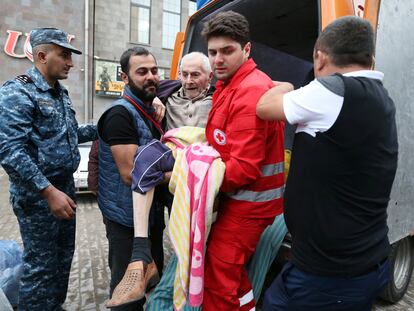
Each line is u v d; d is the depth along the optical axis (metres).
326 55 1.39
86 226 4.68
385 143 1.32
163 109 2.19
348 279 1.33
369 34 1.36
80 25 12.15
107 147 2.04
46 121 2.04
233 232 1.64
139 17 13.45
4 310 1.87
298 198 1.37
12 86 1.95
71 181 2.30
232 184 1.58
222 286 1.67
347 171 1.28
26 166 1.88
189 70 2.10
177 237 1.63
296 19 3.25
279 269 2.44
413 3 2.38
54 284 2.23
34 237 2.10
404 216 2.45
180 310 1.70
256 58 3.66
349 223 1.30
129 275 1.60
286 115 1.34
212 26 1.60
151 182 1.71
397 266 2.90
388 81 2.18
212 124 1.70
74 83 12.32
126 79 2.08
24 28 11.45
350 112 1.25
